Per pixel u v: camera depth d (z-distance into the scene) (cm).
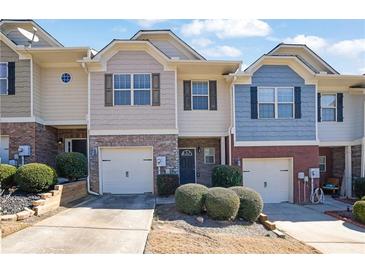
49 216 1012
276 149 1616
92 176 1530
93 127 1541
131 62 1559
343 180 1841
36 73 1572
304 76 1650
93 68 1550
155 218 1073
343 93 1802
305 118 1641
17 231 842
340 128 1791
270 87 1631
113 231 877
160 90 1560
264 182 1630
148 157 1570
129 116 1552
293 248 855
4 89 1519
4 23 1642
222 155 1678
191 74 1664
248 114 1612
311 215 1298
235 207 1072
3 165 1186
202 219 1058
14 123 1505
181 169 1773
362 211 1156
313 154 1633
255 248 832
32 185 1127
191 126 1658
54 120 1625
